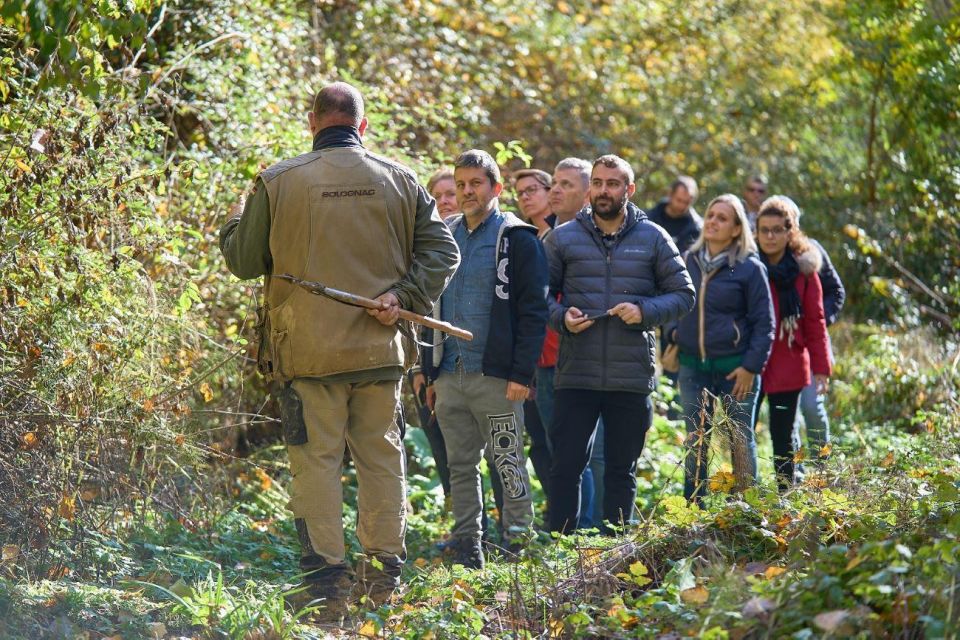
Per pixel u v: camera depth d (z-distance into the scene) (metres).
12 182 7.64
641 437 9.20
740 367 9.89
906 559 5.39
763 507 7.11
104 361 7.87
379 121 12.41
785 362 10.59
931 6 20.80
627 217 9.30
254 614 6.54
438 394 8.98
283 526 9.52
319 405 7.28
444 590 6.79
